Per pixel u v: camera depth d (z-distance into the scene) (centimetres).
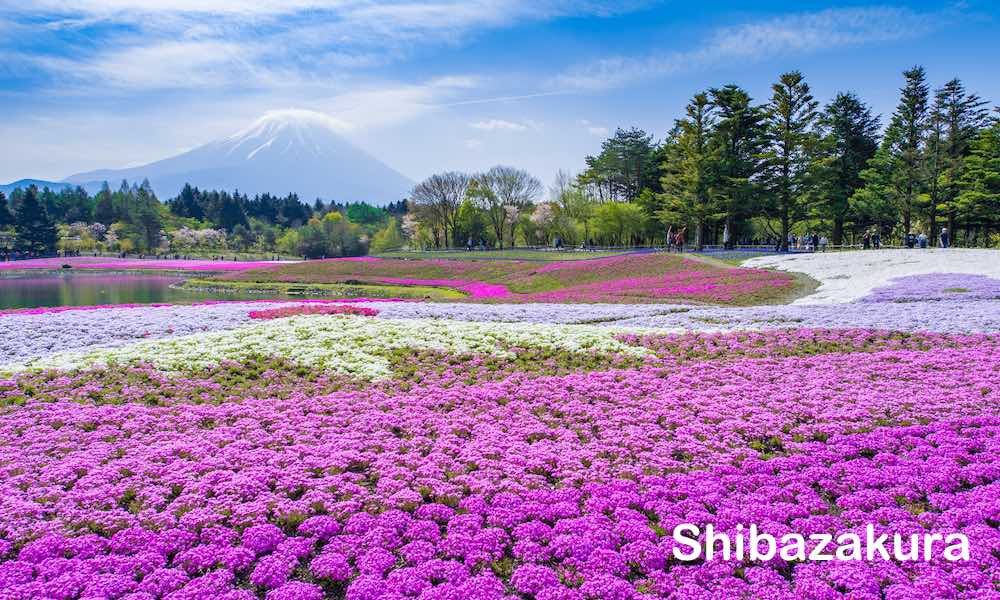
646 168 10250
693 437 1131
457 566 755
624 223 9762
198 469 1009
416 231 13450
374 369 1673
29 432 1169
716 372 1572
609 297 3794
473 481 962
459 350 1877
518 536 825
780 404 1284
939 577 707
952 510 848
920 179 6844
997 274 3328
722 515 859
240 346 1880
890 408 1231
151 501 899
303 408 1348
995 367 1498
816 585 698
